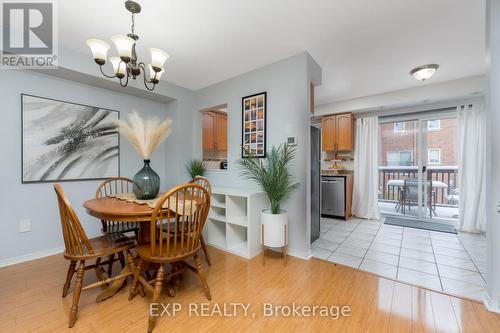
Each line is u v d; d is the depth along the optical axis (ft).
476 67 9.34
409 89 11.91
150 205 5.58
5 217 7.31
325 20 6.34
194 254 5.51
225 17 6.19
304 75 8.04
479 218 10.85
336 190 14.12
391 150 14.48
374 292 5.91
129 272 5.65
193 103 12.09
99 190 7.89
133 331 4.50
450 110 12.17
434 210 13.05
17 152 7.52
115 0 5.50
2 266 7.23
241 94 9.93
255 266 7.47
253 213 8.25
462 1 5.54
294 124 8.27
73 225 4.78
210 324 4.72
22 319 4.77
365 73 9.93
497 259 5.07
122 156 10.21
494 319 4.82
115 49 7.71
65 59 7.59
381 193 15.05
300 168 8.12
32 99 7.76
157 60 5.40
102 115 9.51
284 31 6.85
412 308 5.24
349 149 14.32
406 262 7.76
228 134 10.50
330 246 9.32
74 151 8.71
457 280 6.53
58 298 5.54
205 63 8.92
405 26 6.59
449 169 12.48
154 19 6.24
